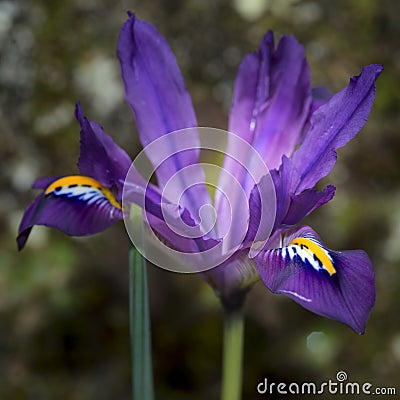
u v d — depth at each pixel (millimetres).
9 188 490
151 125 330
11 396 442
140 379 307
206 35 476
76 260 476
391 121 474
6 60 481
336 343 445
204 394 440
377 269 458
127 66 329
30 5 479
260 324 449
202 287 456
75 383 446
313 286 299
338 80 468
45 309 461
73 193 323
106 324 459
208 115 464
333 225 460
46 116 481
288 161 306
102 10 476
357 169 470
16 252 479
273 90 334
